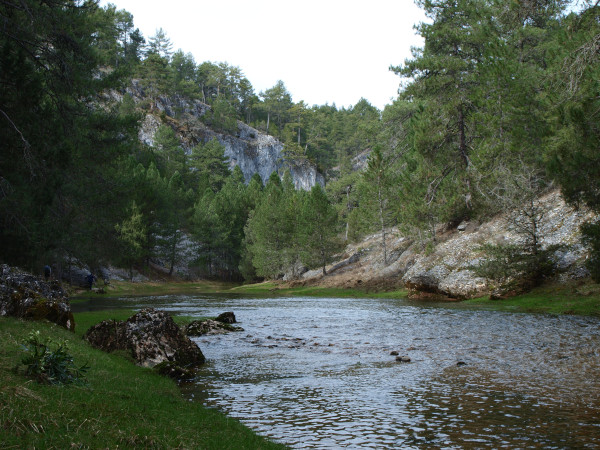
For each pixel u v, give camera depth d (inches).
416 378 477.1
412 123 2375.7
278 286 2738.7
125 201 1577.3
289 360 594.6
